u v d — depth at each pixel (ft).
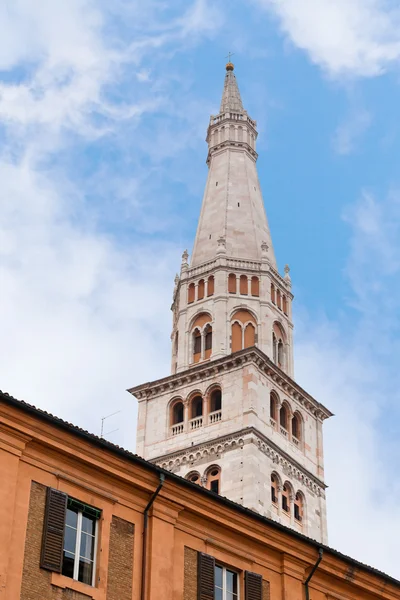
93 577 112.88
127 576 116.16
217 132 400.06
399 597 152.05
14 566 104.27
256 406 305.32
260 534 133.90
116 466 119.44
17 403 110.11
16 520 106.83
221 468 298.76
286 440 316.60
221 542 129.49
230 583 129.29
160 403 324.80
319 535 314.35
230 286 343.46
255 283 346.13
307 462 323.16
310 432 331.98
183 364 333.21
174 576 121.29
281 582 135.44
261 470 296.10
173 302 362.12
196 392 319.88
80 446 116.06
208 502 128.26
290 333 350.64
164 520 122.83
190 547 125.29
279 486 302.86
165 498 123.54
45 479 112.16
